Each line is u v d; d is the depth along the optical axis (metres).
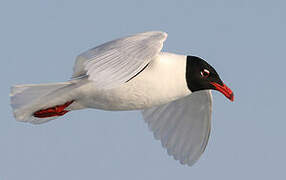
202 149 14.77
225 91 12.98
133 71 10.36
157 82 12.52
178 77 12.66
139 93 12.52
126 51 10.73
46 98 12.61
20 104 12.45
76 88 12.47
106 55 10.68
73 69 12.23
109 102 12.66
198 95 14.24
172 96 12.81
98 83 10.19
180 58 12.79
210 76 12.92
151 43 10.85
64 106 12.90
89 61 10.62
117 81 10.20
